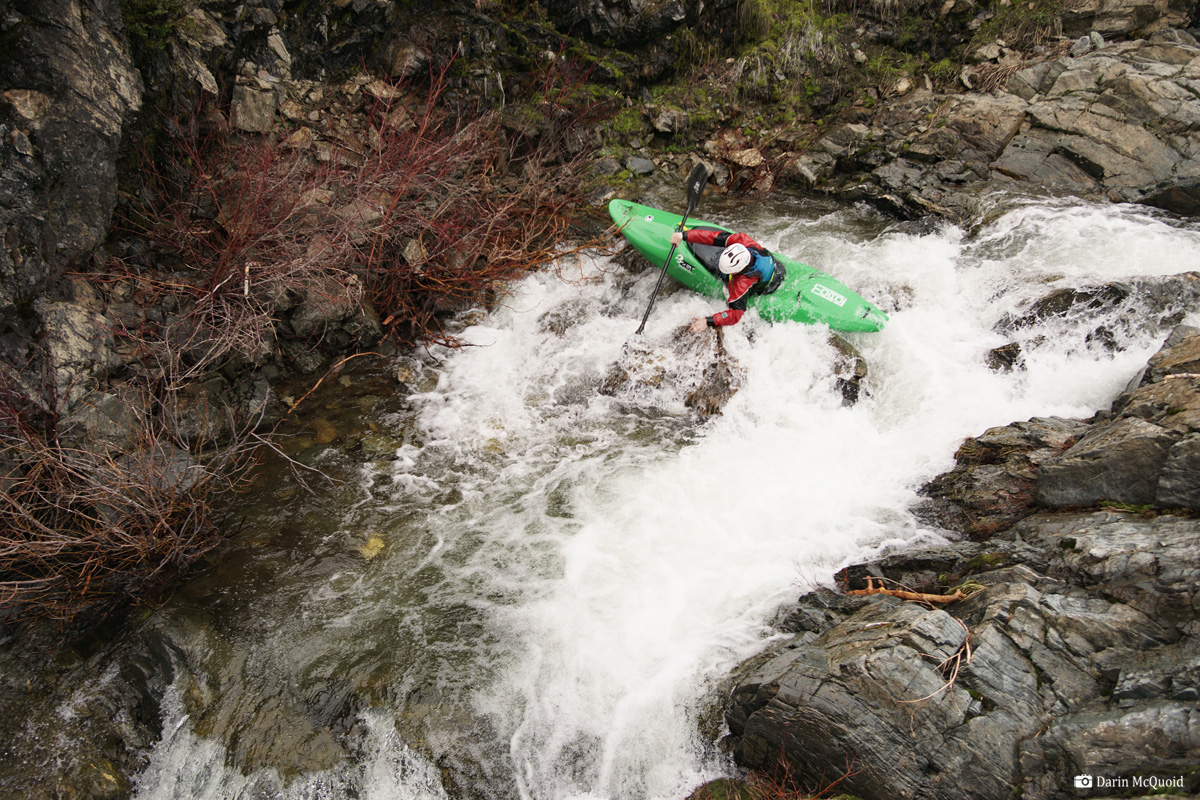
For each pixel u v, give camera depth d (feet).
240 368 18.33
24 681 12.76
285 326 19.01
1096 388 16.90
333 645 13.69
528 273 22.58
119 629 13.67
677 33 27.63
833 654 11.02
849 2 29.01
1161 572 10.55
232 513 16.06
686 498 16.67
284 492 16.67
